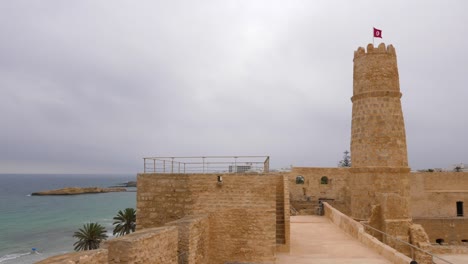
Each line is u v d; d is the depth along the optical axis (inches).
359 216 1008.9
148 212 789.9
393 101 1018.1
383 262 686.5
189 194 761.6
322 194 1657.2
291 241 888.9
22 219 4355.3
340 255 746.2
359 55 1068.5
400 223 949.2
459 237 1594.5
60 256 398.0
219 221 744.3
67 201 6683.1
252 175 745.6
